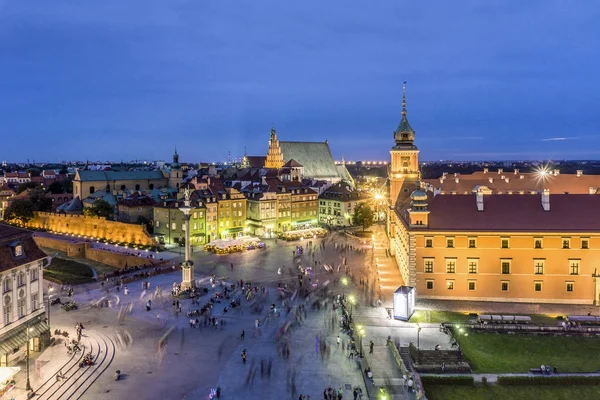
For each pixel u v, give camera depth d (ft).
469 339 253.24
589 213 310.04
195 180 600.39
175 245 520.01
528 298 305.94
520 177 529.04
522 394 198.08
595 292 300.61
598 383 206.18
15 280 223.71
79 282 371.15
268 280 372.17
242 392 197.57
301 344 246.47
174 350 238.89
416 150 479.41
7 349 213.87
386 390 197.98
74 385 200.75
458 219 315.17
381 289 344.49
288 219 631.56
